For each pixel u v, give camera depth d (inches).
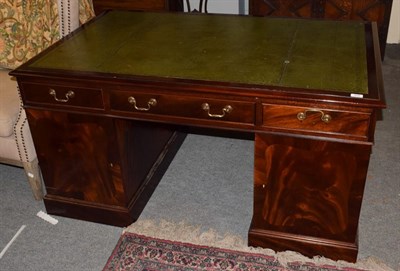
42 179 91.8
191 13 91.3
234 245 77.8
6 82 90.4
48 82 72.2
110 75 68.4
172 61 72.0
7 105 84.0
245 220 83.6
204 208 87.0
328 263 73.7
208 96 65.9
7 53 93.7
